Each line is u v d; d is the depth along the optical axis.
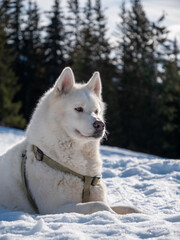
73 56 34.88
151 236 2.26
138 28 35.03
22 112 35.31
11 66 34.47
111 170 6.93
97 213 2.85
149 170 7.00
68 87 3.84
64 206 3.39
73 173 3.59
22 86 35.50
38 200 3.61
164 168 7.04
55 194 3.53
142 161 8.02
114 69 35.69
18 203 3.76
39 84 35.81
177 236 2.18
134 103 33.00
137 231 2.35
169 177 6.21
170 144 30.84
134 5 35.41
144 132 31.38
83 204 3.28
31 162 3.69
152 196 5.00
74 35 37.56
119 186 5.60
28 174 3.69
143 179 6.29
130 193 5.27
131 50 35.41
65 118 3.66
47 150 3.63
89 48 35.31
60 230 2.39
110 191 5.32
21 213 3.12
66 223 2.60
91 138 3.62
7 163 3.91
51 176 3.55
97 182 3.71
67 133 3.65
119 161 8.05
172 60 33.22
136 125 31.67
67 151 3.62
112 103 30.91
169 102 31.81
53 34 36.53
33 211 3.72
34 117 3.90
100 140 4.12
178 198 4.90
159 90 32.44
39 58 36.44
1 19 34.12
